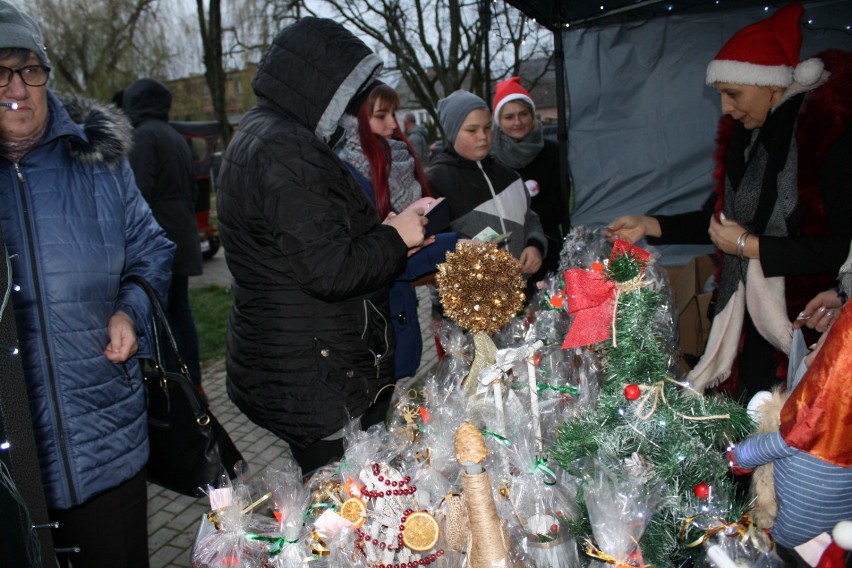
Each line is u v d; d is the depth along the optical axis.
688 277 2.92
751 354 2.31
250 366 1.93
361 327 1.89
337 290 1.74
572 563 1.26
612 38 3.33
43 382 1.68
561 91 3.45
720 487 1.24
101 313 1.80
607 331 1.34
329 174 1.77
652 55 3.29
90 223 1.79
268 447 3.81
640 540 1.19
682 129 3.32
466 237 2.89
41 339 1.68
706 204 2.53
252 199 1.77
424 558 1.25
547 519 1.29
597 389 1.57
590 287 1.37
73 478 1.73
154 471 2.00
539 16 3.21
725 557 1.07
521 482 1.37
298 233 1.71
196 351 4.36
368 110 2.11
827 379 1.07
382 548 1.25
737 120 2.28
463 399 1.58
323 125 1.82
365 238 1.82
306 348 1.86
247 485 1.46
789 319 2.07
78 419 1.73
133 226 1.99
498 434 1.44
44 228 1.70
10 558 1.01
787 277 2.08
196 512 3.15
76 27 16.19
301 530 1.31
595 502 1.15
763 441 1.18
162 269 2.03
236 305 1.97
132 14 16.70
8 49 1.59
